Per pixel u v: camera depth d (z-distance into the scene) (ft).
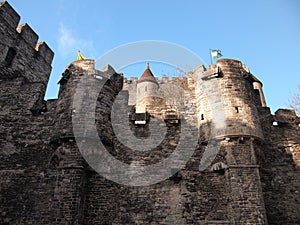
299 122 47.75
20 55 60.64
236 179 35.09
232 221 33.45
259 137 39.01
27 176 39.29
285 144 45.14
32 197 37.52
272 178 41.65
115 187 37.99
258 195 34.04
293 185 41.37
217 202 36.83
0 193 38.19
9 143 42.29
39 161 40.29
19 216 36.35
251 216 32.60
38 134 42.70
